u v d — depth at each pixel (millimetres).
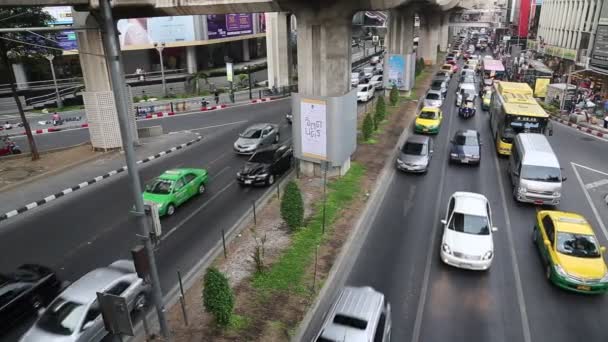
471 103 36688
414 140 25016
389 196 20781
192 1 23828
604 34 43625
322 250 15719
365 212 18906
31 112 42125
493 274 14695
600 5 45844
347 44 21031
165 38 55875
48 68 52938
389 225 17953
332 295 13414
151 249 10273
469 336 11883
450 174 23641
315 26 20609
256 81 56656
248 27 67062
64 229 17984
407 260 15438
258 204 19766
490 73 49781
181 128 34250
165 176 19828
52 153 28125
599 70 43219
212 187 21953
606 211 19328
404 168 23328
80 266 15258
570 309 12977
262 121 35656
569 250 14211
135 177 9711
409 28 41750
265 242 16156
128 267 13461
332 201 19547
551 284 14172
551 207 19688
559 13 59438
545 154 20500
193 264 15094
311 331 11820
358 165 24266
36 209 19938
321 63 20984
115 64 9047
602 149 27984
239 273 14227
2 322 12094
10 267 15227
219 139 30719
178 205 19453
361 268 14961
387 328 11234
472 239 14961
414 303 13211
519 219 18625
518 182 19875
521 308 13008
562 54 56094
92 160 26312
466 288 13930
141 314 12344
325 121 21266
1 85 48250
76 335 10984
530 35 77500
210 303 11273
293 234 16719
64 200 20906
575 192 21391
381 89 48938
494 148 28484
